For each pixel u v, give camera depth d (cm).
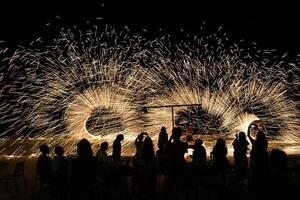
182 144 975
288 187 499
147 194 966
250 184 927
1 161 1823
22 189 1203
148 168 959
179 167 962
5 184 1275
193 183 987
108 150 2092
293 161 1092
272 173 512
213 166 992
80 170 862
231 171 980
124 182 1032
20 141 2638
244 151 1092
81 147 874
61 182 1012
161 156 988
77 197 866
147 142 972
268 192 506
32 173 1494
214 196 1012
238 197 966
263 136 841
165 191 1005
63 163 1016
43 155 1059
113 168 984
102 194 980
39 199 1073
